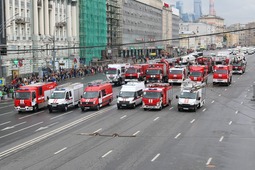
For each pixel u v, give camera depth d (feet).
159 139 102.12
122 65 250.37
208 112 146.00
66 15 353.72
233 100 176.86
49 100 153.69
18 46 274.57
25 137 108.17
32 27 300.40
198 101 152.05
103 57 415.85
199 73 226.79
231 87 225.97
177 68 236.63
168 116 137.90
